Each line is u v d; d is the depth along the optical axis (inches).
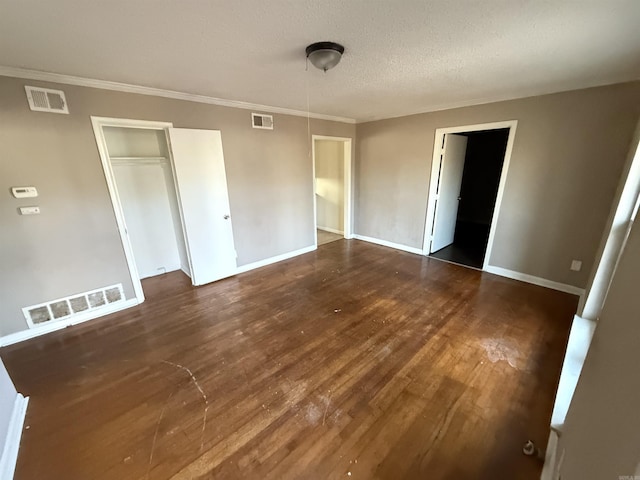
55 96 91.4
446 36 67.4
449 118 150.6
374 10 55.4
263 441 60.9
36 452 59.2
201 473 54.9
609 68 89.8
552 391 72.3
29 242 94.6
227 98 128.2
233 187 143.7
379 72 93.4
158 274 156.3
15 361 87.4
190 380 78.6
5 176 87.5
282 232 171.3
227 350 90.8
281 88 111.7
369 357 86.2
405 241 188.1
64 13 53.9
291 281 142.6
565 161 117.3
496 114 133.2
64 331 102.7
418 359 84.9
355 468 55.3
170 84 104.0
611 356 33.9
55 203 97.1
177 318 110.3
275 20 58.8
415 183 174.1
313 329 101.2
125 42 67.8
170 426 64.8
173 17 56.8
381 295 125.8
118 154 137.0
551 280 129.6
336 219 237.0
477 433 61.9
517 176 131.1
